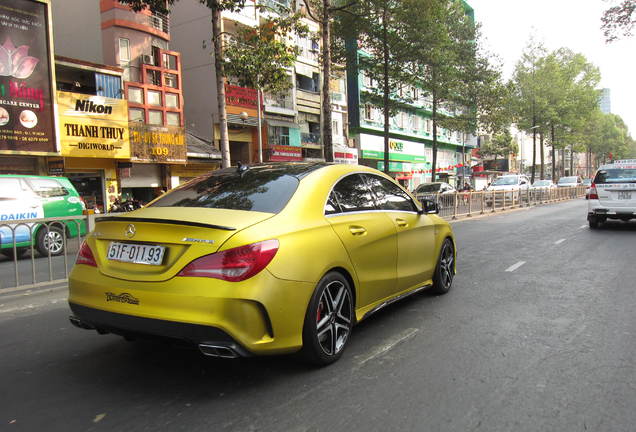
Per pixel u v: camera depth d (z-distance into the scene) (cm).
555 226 1419
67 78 2139
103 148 2070
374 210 415
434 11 2259
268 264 284
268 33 1398
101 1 2345
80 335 422
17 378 323
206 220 296
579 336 401
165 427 253
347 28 2234
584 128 6150
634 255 842
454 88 2922
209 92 2847
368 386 302
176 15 2969
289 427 251
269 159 2995
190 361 350
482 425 253
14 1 1738
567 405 275
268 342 283
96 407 277
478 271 705
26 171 1850
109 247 314
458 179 5741
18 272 617
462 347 375
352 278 355
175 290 273
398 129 4416
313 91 3397
